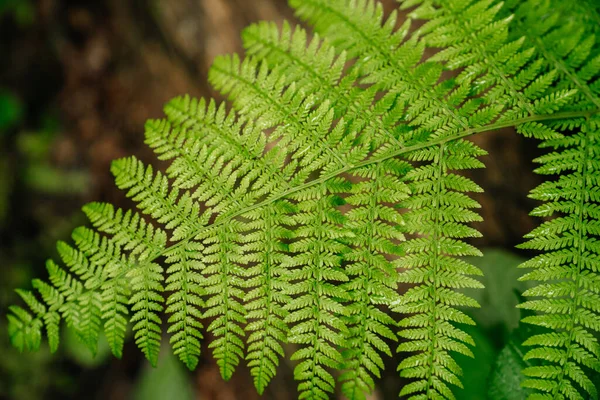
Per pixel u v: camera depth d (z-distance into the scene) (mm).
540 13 485
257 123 492
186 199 495
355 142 491
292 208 489
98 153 884
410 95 487
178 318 489
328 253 482
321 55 490
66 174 899
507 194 570
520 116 483
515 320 514
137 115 839
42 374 834
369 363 471
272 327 481
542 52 489
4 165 929
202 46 722
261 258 488
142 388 689
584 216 468
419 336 468
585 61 495
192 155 495
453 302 467
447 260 470
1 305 875
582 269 462
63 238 896
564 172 560
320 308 479
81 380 831
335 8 487
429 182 482
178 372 689
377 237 480
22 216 914
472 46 482
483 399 501
